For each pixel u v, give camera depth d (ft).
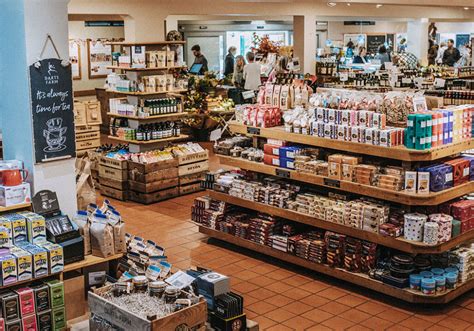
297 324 18.69
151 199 31.96
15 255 16.34
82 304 17.76
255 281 21.99
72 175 19.15
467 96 31.30
